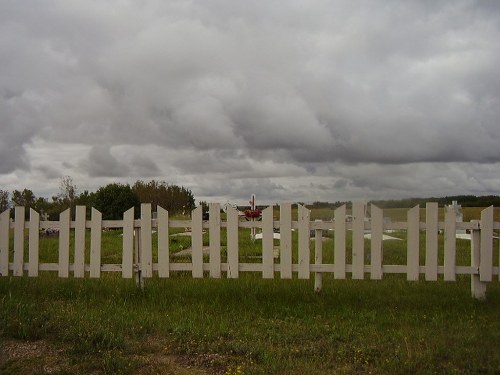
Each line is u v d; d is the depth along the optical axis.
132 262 8.47
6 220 8.73
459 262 11.49
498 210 12.62
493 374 4.73
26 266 8.71
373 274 7.86
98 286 8.78
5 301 7.45
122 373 4.74
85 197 37.91
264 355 5.25
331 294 8.23
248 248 14.91
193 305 7.64
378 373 4.84
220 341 5.72
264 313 7.27
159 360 5.20
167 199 42.59
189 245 17.02
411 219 7.79
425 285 8.86
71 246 15.93
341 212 7.95
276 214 8.26
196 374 4.89
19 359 5.07
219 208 8.24
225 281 9.11
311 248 14.09
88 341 5.53
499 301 7.69
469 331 6.11
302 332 6.15
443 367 4.93
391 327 6.50
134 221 8.48
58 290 8.49
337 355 5.38
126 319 6.58
